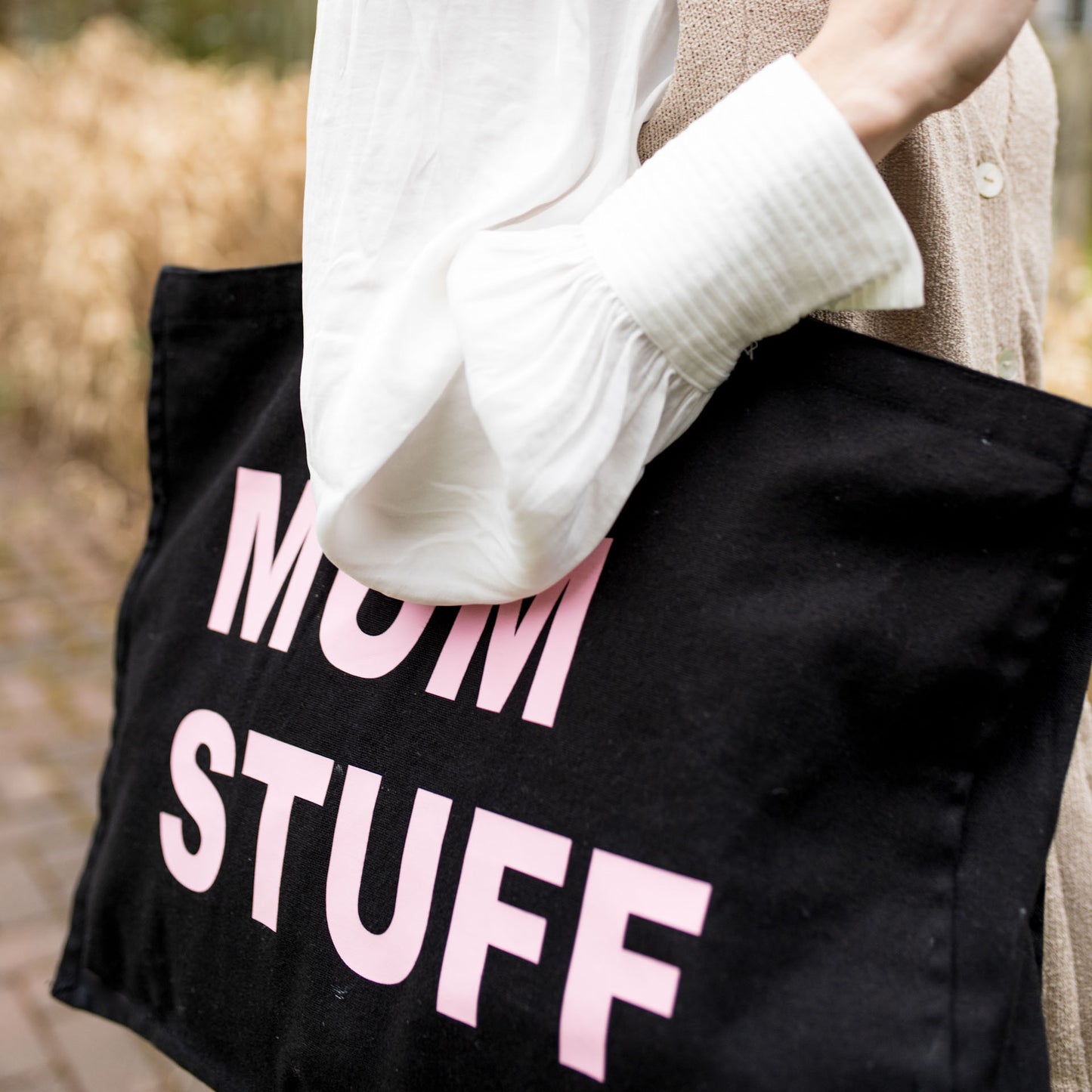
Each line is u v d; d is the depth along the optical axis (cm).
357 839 66
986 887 55
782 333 61
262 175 300
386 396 60
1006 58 78
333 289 63
